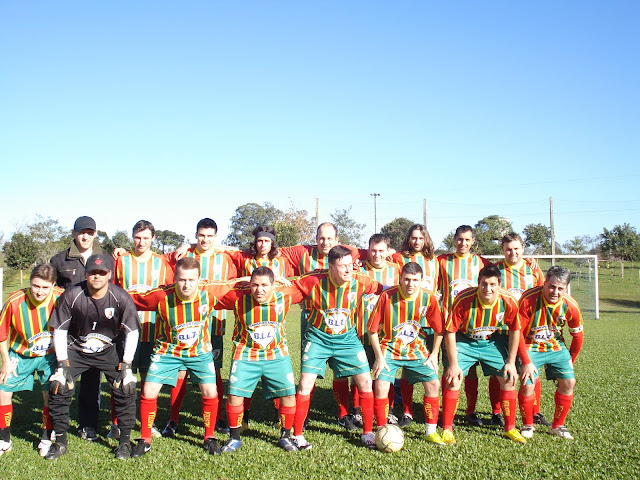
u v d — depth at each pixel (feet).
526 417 17.61
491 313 17.62
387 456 15.66
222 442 17.33
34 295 16.11
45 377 16.96
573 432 17.78
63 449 16.07
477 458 15.39
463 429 18.65
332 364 18.19
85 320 16.14
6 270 115.14
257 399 23.17
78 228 18.56
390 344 17.89
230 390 16.62
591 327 53.36
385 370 17.54
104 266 15.70
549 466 14.65
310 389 17.21
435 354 17.71
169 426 18.38
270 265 21.12
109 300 16.22
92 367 17.01
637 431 17.74
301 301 18.69
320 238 20.36
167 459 15.56
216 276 20.79
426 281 21.04
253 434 18.24
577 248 153.17
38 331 16.69
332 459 15.40
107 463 15.30
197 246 20.85
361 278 18.35
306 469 14.66
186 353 16.83
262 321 16.76
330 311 17.49
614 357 33.30
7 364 16.40
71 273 18.79
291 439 16.80
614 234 138.21
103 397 24.02
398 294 17.54
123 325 16.58
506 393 17.67
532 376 17.43
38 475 14.43
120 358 17.42
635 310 80.28
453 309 17.81
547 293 17.53
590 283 81.35
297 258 21.65
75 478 14.23
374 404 17.66
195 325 16.76
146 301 16.94
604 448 16.06
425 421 18.34
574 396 22.68
